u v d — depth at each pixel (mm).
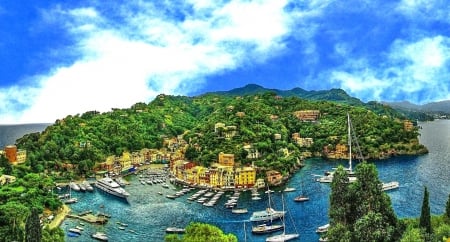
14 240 197875
